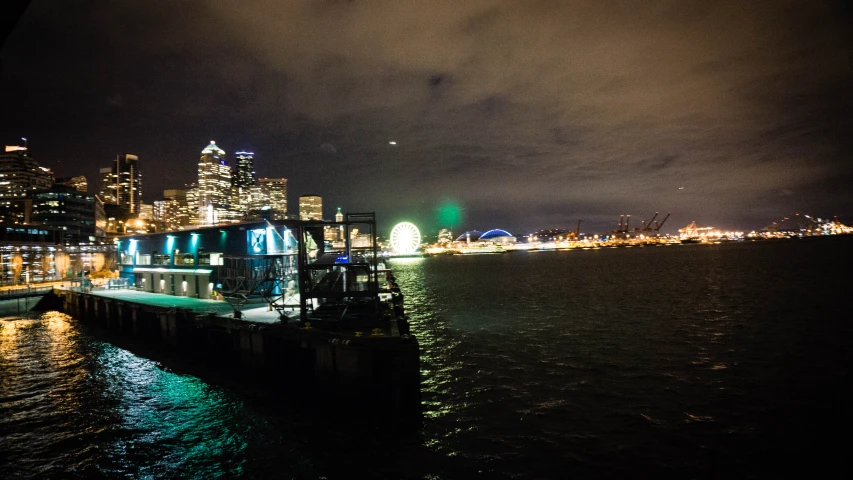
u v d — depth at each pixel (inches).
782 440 641.6
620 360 1080.2
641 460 601.6
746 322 1473.9
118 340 1414.9
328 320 925.8
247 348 960.3
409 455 629.0
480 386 925.8
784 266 3786.9
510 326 1583.4
